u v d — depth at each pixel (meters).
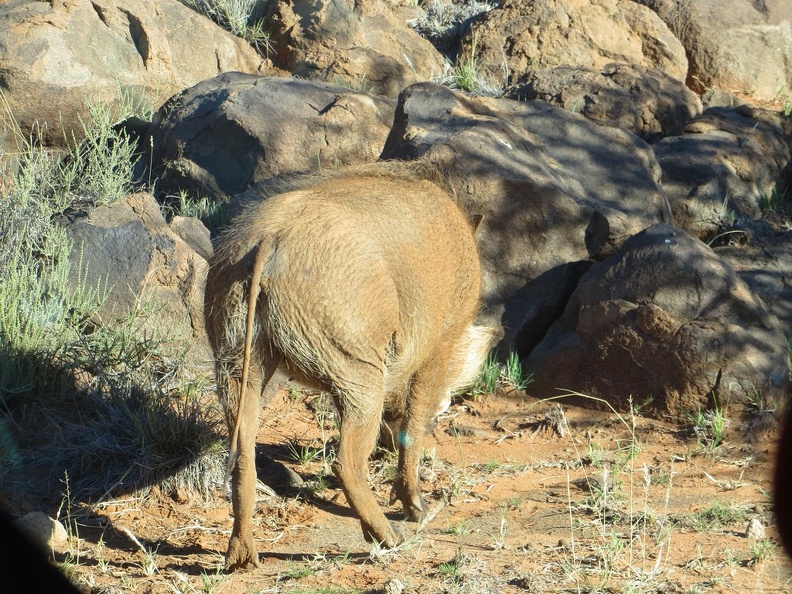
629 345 14.10
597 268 15.08
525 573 8.84
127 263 14.47
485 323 15.31
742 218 18.09
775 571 8.87
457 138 15.51
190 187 18.48
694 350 13.63
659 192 17.12
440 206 10.54
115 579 8.95
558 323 15.22
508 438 13.49
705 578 8.69
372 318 8.85
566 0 23.86
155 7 22.12
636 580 8.55
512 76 23.00
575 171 17.03
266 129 18.00
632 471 11.91
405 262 9.51
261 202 9.59
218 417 12.44
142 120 20.50
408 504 10.75
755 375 13.49
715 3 25.61
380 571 9.07
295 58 23.20
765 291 16.12
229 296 8.77
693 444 13.02
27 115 19.61
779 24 25.61
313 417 13.80
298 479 11.86
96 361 13.06
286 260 8.62
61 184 17.52
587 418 14.02
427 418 11.00
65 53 20.12
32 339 13.05
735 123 20.22
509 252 15.40
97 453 11.57
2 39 19.69
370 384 8.95
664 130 20.41
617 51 23.58
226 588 8.66
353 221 9.06
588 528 10.26
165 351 13.73
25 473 11.44
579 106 20.39
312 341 8.67
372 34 23.30
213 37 22.70
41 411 12.62
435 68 23.33
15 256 14.25
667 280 14.23
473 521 10.74
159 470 11.37
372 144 18.27
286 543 10.16
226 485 9.09
